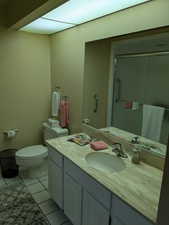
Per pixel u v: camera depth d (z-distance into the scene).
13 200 2.30
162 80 1.57
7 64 2.83
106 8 1.73
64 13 1.91
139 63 1.74
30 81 3.10
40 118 3.36
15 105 3.03
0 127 2.96
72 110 2.74
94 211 1.51
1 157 2.80
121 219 1.26
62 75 2.89
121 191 1.29
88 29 2.21
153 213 1.09
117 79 1.99
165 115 1.58
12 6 2.43
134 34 1.73
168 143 0.88
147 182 1.41
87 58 2.31
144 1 1.54
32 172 2.83
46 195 2.43
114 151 1.94
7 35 2.75
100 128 2.27
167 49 1.49
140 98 1.78
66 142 2.17
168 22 1.42
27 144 3.30
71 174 1.77
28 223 1.97
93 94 2.32
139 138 1.82
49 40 3.14
